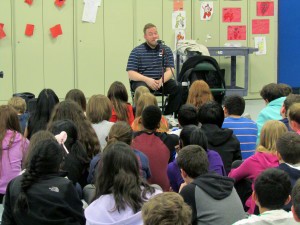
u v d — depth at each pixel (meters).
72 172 3.33
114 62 8.33
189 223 1.67
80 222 2.52
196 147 2.77
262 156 3.15
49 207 2.44
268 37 8.95
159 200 1.67
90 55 8.20
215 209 2.55
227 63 8.76
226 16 8.71
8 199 2.54
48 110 4.49
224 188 2.60
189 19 8.58
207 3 8.60
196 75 6.86
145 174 3.17
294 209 1.80
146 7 8.38
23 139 3.78
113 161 2.38
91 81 8.26
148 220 1.63
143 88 4.98
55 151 2.51
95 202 2.37
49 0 7.89
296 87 9.30
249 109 8.09
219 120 3.74
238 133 3.99
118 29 8.29
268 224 2.10
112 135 3.24
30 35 7.87
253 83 9.00
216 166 3.21
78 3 8.05
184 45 7.78
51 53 8.02
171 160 3.63
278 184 2.14
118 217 2.30
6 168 3.69
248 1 8.77
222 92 6.99
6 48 7.77
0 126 3.75
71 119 3.76
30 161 2.51
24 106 4.90
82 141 3.65
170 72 6.38
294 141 2.77
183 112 4.03
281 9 9.15
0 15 7.68
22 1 7.77
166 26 8.49
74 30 8.08
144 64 6.38
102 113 4.18
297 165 2.78
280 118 4.30
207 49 7.88
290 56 9.28
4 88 7.83
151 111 3.62
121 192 2.34
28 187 2.46
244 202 3.19
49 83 8.05
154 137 3.58
